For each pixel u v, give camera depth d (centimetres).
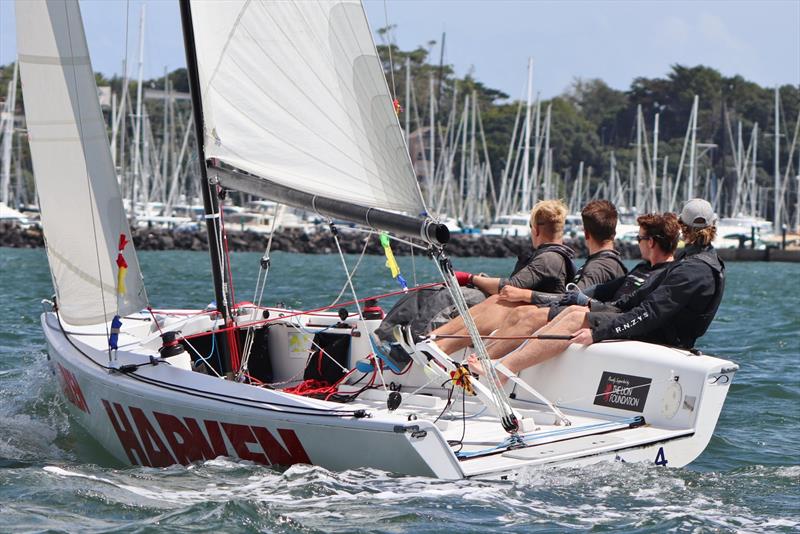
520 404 2208
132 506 1797
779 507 1822
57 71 2319
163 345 2225
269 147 2144
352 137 2081
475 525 1673
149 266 12219
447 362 1981
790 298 8106
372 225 1878
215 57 2155
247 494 1834
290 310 2742
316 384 2480
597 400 2133
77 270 2362
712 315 2162
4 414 2756
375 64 2047
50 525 1697
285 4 2095
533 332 2222
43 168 2348
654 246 2231
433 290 2367
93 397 2334
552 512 1738
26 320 4853
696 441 2017
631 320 2127
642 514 1745
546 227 2378
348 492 1802
